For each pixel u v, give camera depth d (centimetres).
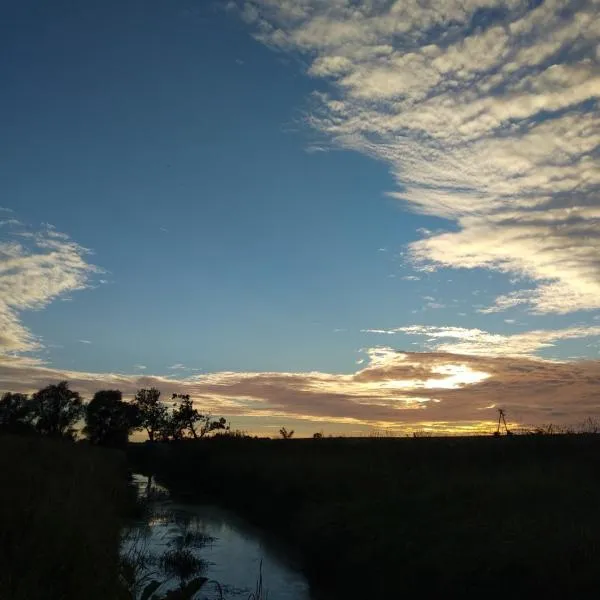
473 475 1928
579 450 2184
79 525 935
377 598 1171
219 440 4234
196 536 1828
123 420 7975
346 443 3459
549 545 1082
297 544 1669
